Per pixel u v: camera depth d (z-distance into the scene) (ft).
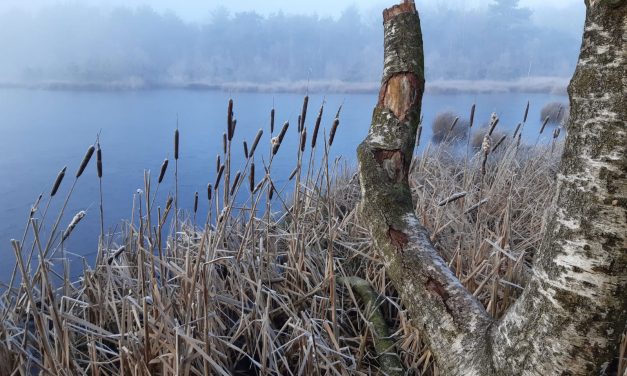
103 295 7.00
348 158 18.07
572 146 3.74
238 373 7.08
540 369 3.76
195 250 8.47
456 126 23.84
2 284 6.64
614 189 3.41
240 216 10.14
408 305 5.20
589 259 3.48
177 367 5.42
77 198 15.10
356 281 8.16
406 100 6.10
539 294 3.83
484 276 7.95
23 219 12.85
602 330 3.52
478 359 4.38
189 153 21.65
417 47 6.19
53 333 6.13
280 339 7.54
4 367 5.85
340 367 6.92
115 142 23.20
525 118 12.25
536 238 9.78
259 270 7.82
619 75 3.43
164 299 6.70
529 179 13.84
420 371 6.99
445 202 8.84
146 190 6.49
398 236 5.47
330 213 9.11
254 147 7.14
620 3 3.37
